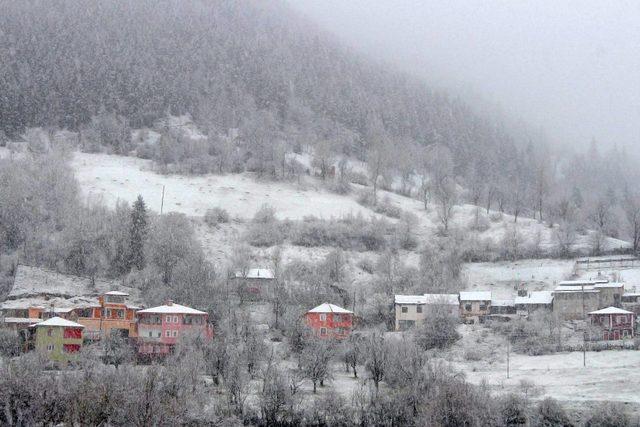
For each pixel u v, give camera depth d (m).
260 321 143.12
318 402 90.00
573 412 90.44
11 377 81.62
